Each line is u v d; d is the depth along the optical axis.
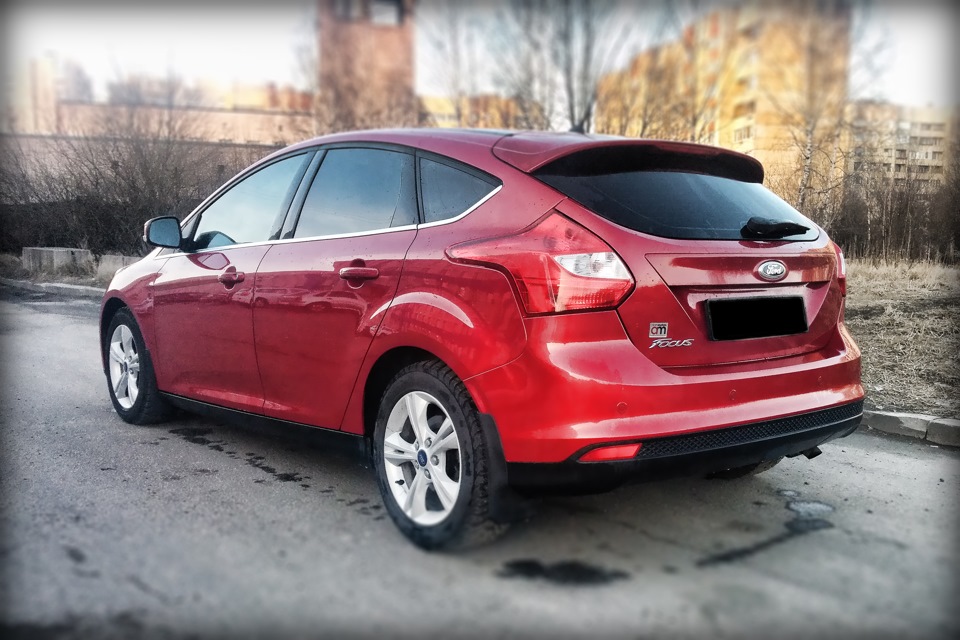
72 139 17.17
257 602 2.48
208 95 20.45
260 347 3.76
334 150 3.76
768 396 2.86
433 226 3.07
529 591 2.55
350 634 2.28
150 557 2.83
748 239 2.95
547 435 2.57
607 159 2.92
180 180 15.48
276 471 3.93
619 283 2.59
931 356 6.03
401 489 3.08
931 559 2.80
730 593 2.53
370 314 3.15
